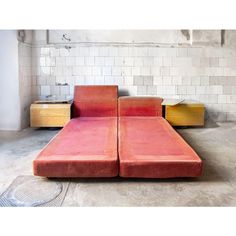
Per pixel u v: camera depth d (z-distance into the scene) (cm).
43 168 350
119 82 716
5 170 395
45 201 306
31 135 595
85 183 352
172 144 419
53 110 638
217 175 378
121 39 702
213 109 730
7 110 636
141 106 662
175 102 658
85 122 593
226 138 570
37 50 698
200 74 717
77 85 693
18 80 625
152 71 714
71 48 701
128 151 385
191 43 705
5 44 614
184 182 354
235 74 719
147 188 338
